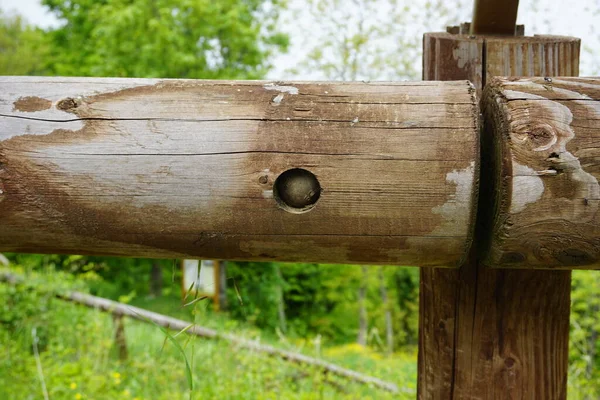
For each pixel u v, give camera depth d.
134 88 0.51
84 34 5.80
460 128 0.49
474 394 0.61
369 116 0.49
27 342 1.82
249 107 0.50
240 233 0.50
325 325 4.36
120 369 1.68
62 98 0.51
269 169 0.49
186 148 0.49
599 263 0.50
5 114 0.51
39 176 0.50
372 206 0.49
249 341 1.83
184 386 1.55
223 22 4.38
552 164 0.48
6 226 0.51
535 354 0.60
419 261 0.51
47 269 2.34
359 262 0.52
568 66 0.64
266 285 4.02
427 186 0.48
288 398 1.38
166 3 4.30
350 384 1.70
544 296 0.60
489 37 0.65
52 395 1.32
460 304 0.61
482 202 0.53
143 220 0.50
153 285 4.95
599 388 1.47
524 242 0.49
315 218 0.49
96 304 2.04
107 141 0.50
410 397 1.50
